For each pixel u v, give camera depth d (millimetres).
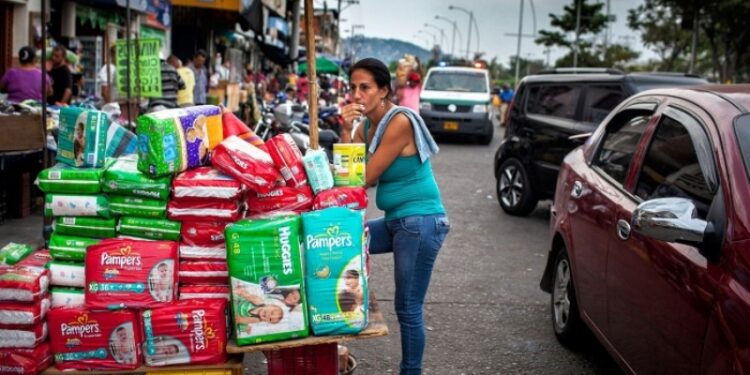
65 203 3504
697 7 34250
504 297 6348
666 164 3949
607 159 4926
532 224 9578
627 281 3867
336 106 15641
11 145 6422
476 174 14031
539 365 4848
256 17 19688
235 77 29766
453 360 4898
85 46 14570
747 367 2643
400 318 4016
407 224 3918
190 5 18391
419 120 3898
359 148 3715
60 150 3816
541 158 9461
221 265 3475
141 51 8836
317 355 3623
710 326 2943
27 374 3266
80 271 3467
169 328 3346
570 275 5062
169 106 9352
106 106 8281
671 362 3281
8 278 3242
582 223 4797
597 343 5168
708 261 3107
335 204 3576
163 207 3449
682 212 3135
